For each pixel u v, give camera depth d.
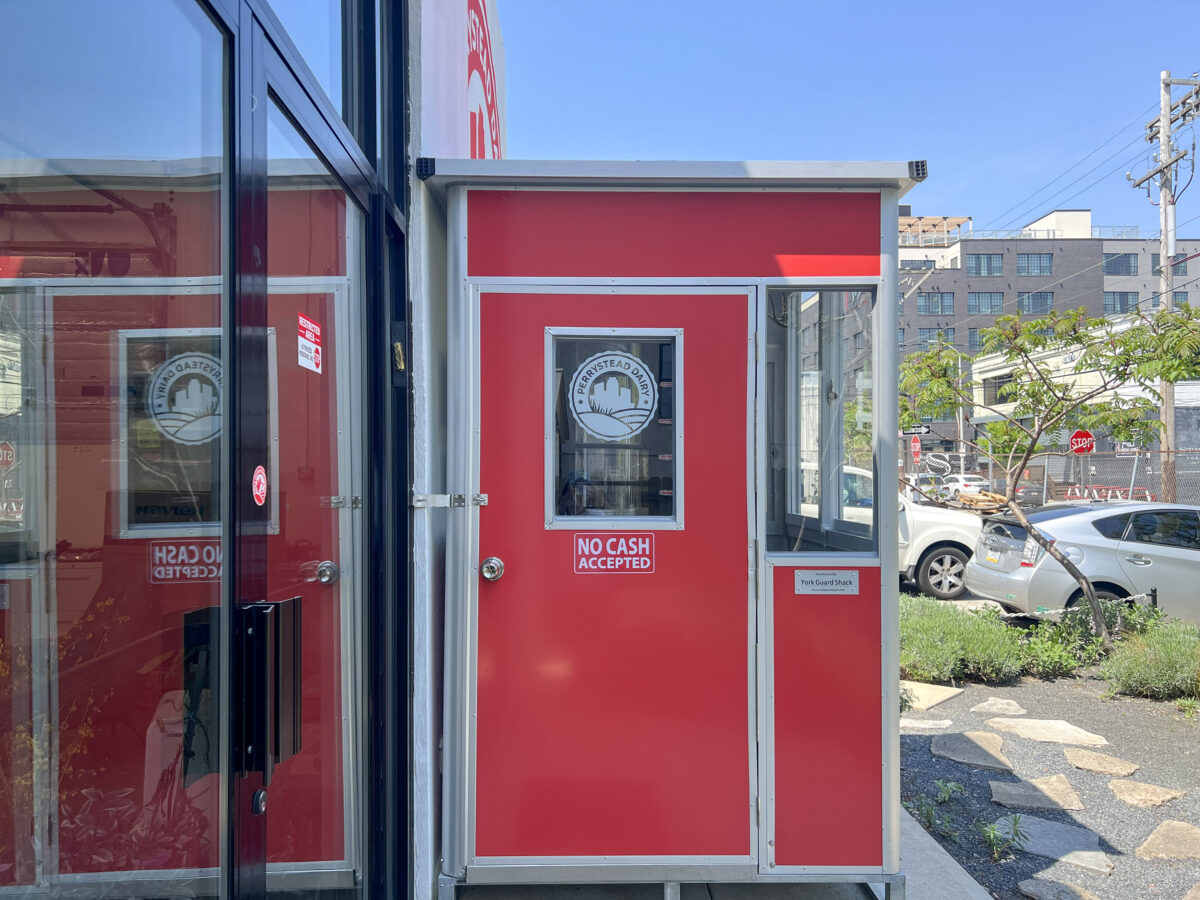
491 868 2.64
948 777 4.03
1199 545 6.60
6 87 1.04
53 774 1.17
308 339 2.00
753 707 2.67
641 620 2.67
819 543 2.75
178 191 1.35
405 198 2.62
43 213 1.11
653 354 2.72
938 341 8.11
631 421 2.71
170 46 1.31
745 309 2.71
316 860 2.14
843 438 2.78
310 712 2.09
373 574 2.41
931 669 5.60
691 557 2.69
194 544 1.40
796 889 2.89
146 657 1.32
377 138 2.44
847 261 2.72
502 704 2.66
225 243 1.44
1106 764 4.14
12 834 1.11
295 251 1.89
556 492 2.69
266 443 1.58
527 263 2.70
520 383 2.69
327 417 2.16
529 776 2.65
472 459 2.68
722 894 2.85
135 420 1.28
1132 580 6.57
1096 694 5.41
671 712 2.66
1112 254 69.00
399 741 2.55
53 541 1.16
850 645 2.67
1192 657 5.26
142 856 1.30
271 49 1.62
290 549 1.93
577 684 2.66
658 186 2.70
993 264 67.06
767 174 2.64
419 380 2.62
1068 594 6.66
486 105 4.59
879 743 2.66
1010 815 3.61
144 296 1.29
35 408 1.12
